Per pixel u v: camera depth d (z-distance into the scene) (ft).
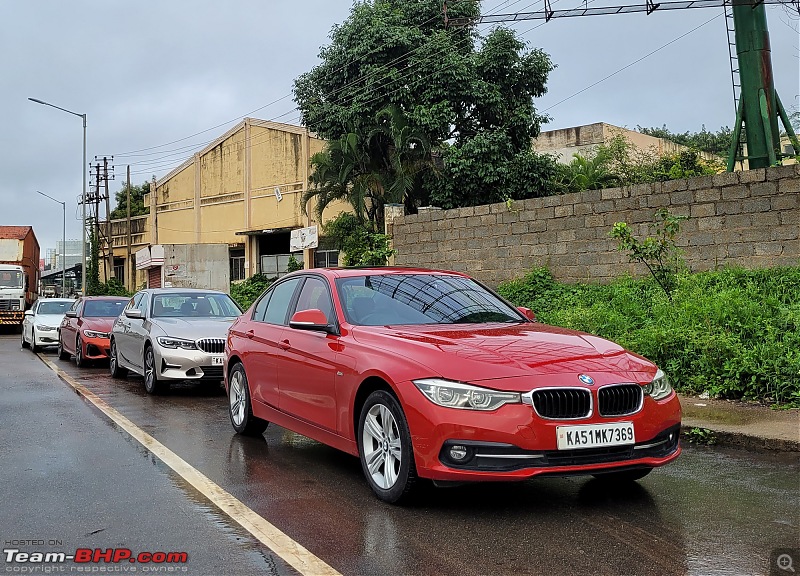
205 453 22.35
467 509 16.20
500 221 49.80
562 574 12.44
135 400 34.19
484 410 14.90
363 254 52.11
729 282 36.04
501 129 81.76
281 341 21.72
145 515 16.02
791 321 29.81
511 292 46.62
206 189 126.21
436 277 22.16
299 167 110.32
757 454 21.25
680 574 12.39
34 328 69.87
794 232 36.50
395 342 17.20
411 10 88.84
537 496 17.22
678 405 16.93
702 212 39.68
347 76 87.35
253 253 118.01
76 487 18.35
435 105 79.87
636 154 109.70
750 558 13.08
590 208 44.93
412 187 80.53
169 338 35.19
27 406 32.14
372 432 17.15
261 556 13.44
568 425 14.98
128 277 143.23
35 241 135.33
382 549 13.71
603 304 39.09
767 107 48.16
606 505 16.46
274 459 21.48
